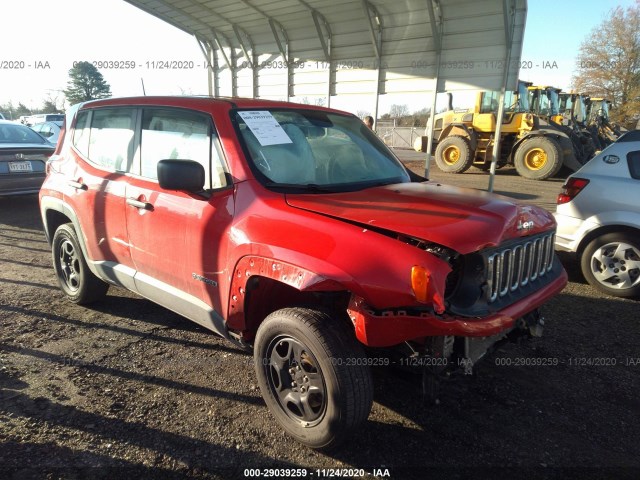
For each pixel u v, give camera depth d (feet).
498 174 54.54
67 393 10.37
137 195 11.66
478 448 8.96
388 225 8.16
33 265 19.11
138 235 11.73
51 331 13.28
